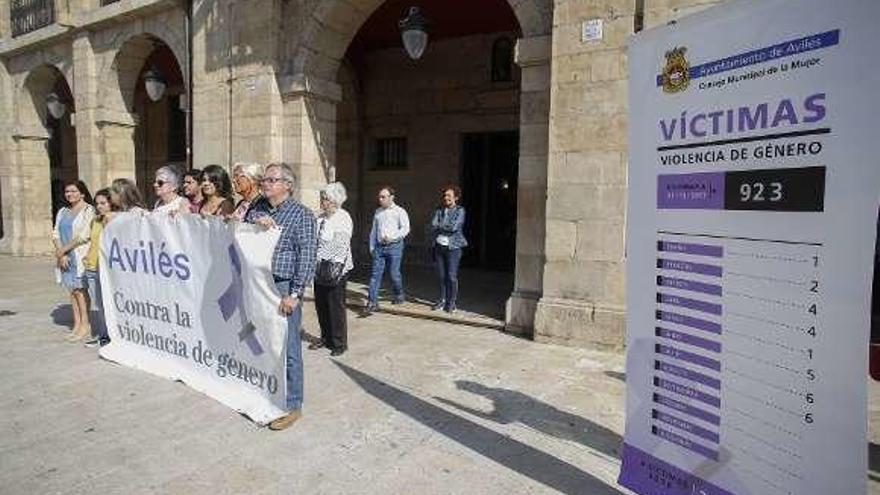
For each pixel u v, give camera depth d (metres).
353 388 4.63
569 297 6.07
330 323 5.61
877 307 3.05
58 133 19.31
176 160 16.84
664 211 2.51
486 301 8.43
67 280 5.83
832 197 1.89
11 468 3.22
